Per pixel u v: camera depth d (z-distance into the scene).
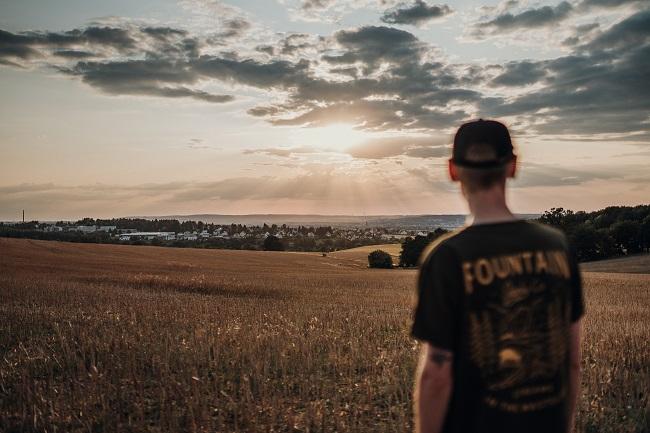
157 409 6.70
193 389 7.17
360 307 20.66
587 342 10.72
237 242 143.12
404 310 19.28
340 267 78.62
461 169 2.08
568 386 2.07
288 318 15.13
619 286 36.44
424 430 1.99
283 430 6.07
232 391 7.30
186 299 22.98
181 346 9.80
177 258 72.94
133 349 9.37
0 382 7.69
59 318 13.94
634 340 10.78
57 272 46.16
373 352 9.78
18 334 11.76
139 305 18.95
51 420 6.23
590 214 104.25
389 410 6.52
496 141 2.03
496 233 1.99
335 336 11.33
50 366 8.59
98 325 12.82
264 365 8.37
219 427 6.14
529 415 1.92
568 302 2.05
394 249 122.00
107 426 6.12
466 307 1.90
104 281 34.78
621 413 6.38
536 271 1.96
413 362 8.97
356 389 7.60
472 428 1.92
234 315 15.95
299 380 7.99
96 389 7.20
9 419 6.34
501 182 2.07
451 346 1.92
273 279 44.62
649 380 7.36
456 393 1.94
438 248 2.01
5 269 47.28
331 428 6.02
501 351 1.90
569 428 2.13
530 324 1.92
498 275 1.91
